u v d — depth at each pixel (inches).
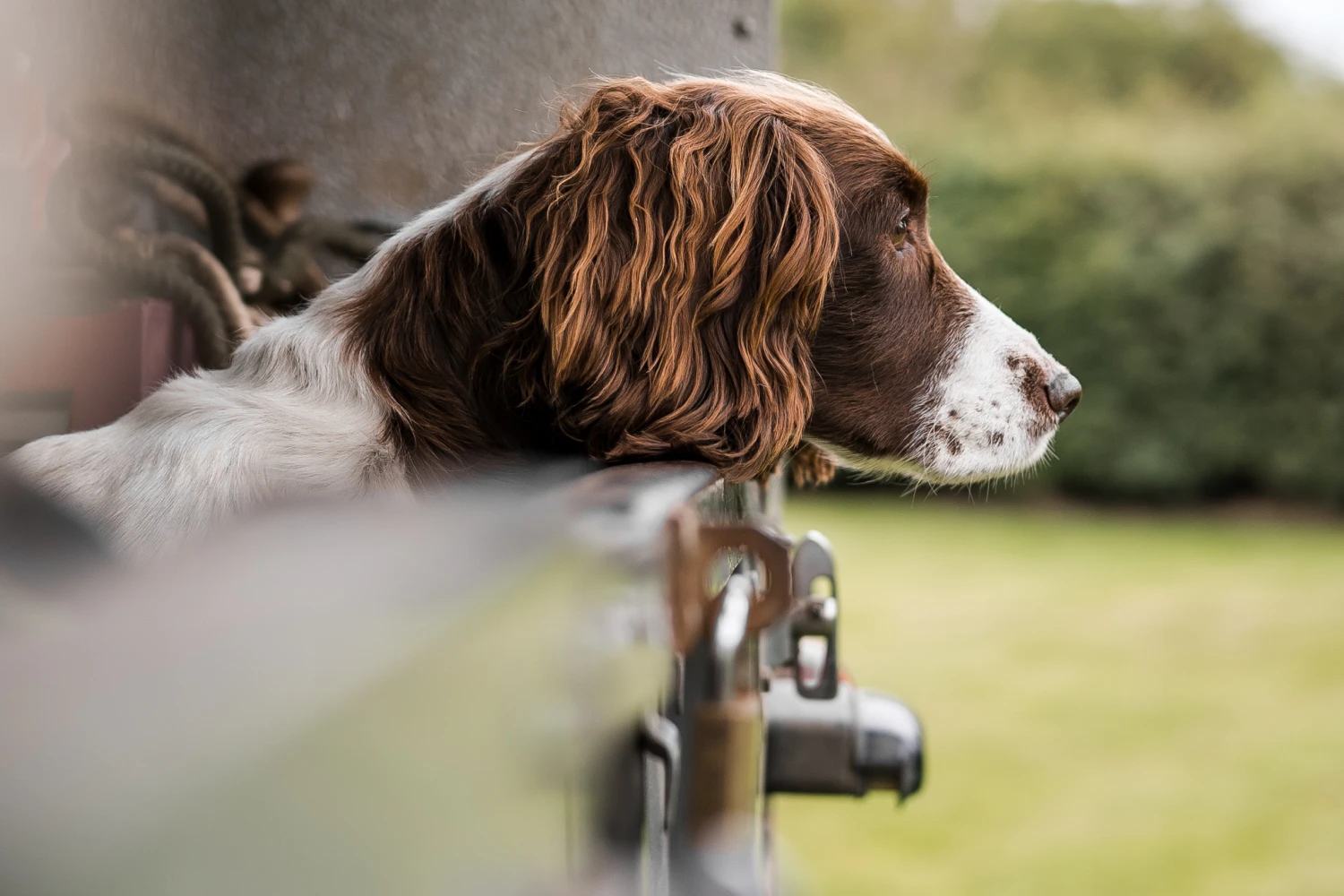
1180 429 562.9
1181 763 248.4
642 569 26.0
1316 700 289.9
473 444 72.6
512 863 16.9
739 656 36.5
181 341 97.8
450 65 115.3
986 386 91.4
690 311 74.7
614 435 73.2
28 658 12.0
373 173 116.3
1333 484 553.6
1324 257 539.5
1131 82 717.9
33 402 81.6
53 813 9.0
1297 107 581.0
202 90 112.1
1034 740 260.8
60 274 88.9
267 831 10.4
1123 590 406.6
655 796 34.1
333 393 73.2
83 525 26.9
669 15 115.0
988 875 197.2
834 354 88.0
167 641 12.8
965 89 738.8
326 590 15.8
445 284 75.1
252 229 111.7
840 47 799.7
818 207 79.1
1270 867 199.2
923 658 322.7
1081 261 560.1
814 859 204.7
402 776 12.9
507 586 16.9
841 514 576.7
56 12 82.0
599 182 75.0
